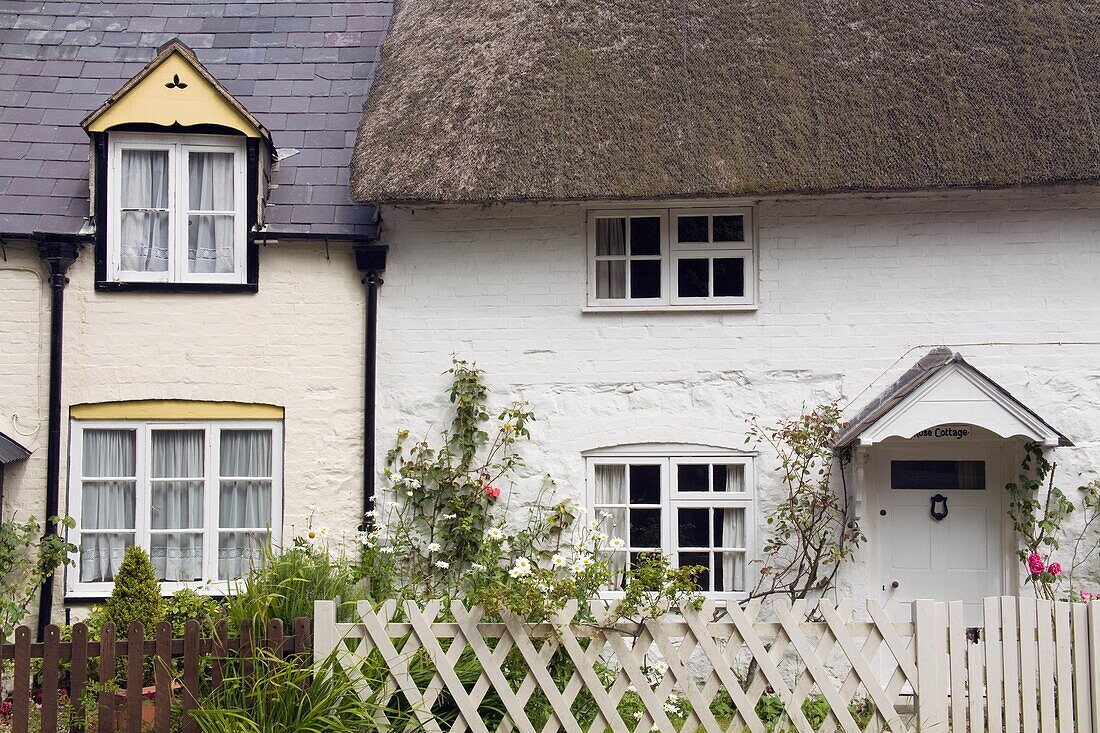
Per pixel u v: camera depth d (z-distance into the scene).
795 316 9.44
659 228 9.68
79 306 9.51
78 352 9.48
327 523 9.53
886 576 9.39
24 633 6.37
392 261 9.68
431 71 9.91
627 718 6.98
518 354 9.59
